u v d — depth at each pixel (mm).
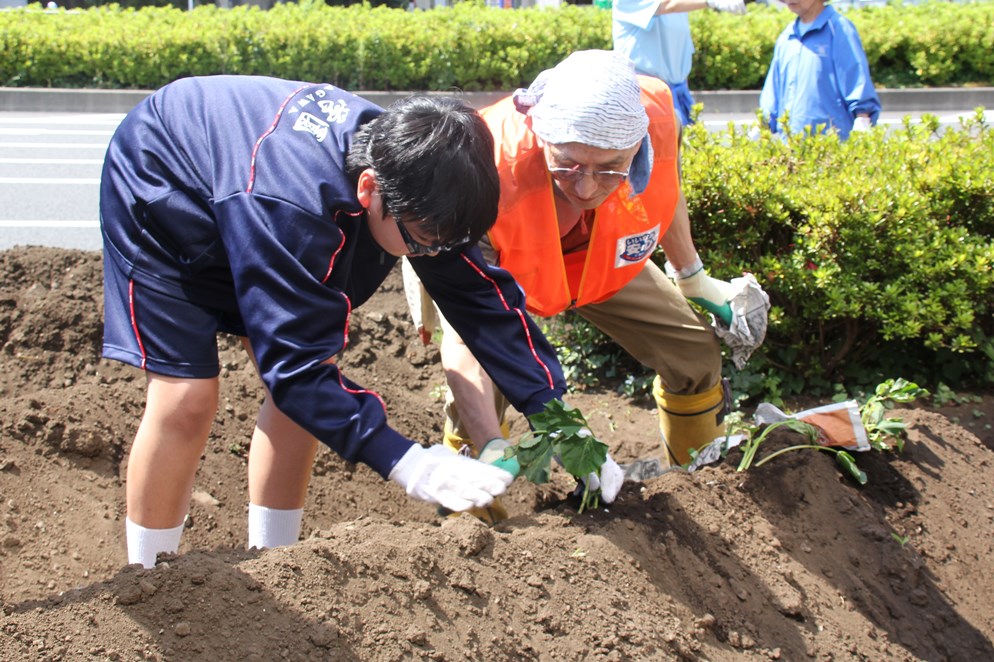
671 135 3039
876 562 3289
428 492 2166
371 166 2117
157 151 2441
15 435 3537
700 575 2895
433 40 12883
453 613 2434
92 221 7297
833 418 3633
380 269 2617
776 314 4527
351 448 2186
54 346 4359
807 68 5812
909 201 4426
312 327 2170
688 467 3604
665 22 6285
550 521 2896
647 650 2514
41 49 12562
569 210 2936
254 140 2303
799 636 2871
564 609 2551
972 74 13594
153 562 2617
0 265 4613
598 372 5293
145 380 4332
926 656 3074
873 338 4742
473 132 2100
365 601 2369
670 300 3502
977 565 3494
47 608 2193
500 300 2672
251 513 2977
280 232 2156
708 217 4605
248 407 4219
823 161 4941
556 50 13078
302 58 12828
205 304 2512
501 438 2902
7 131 10719
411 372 5156
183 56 12633
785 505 3314
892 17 13695
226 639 2193
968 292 4473
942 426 4090
